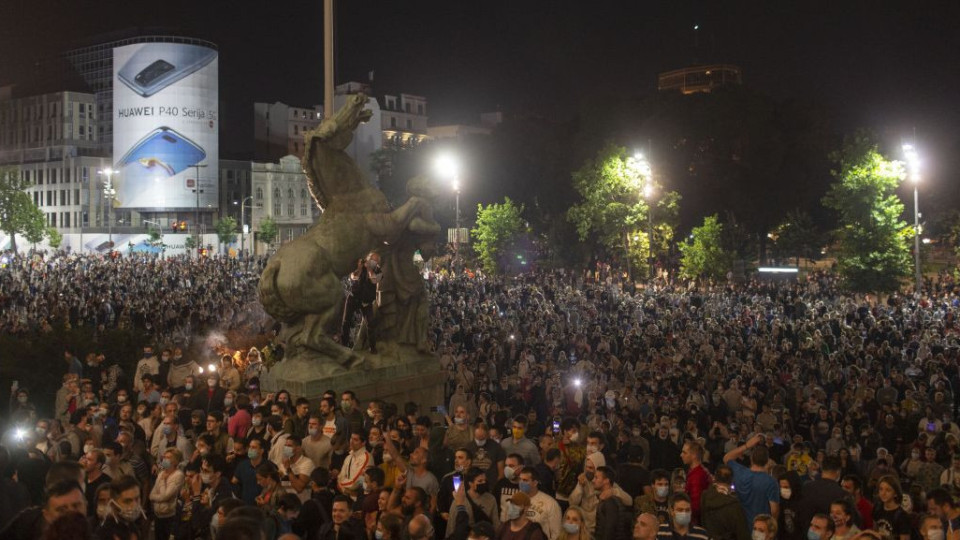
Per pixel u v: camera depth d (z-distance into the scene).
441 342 26.31
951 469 12.99
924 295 42.53
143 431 12.99
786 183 70.94
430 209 17.92
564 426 11.48
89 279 44.84
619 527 9.32
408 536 8.34
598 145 74.25
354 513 9.69
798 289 47.94
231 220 111.50
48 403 20.36
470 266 71.56
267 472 9.91
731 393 19.72
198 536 10.13
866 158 46.53
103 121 132.62
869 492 13.05
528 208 80.88
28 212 94.75
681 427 17.66
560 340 27.27
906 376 22.44
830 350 27.55
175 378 17.86
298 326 16.64
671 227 61.59
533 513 9.03
